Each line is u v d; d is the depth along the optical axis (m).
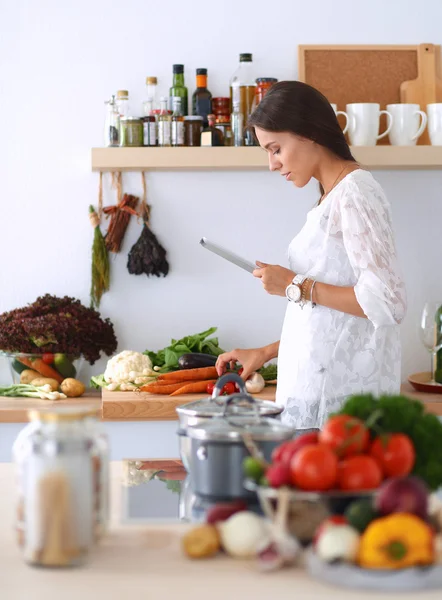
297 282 2.45
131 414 2.88
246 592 1.10
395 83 3.42
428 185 3.43
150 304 3.39
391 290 2.35
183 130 3.18
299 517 1.18
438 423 1.30
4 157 3.34
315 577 1.14
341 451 1.24
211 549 1.22
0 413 2.89
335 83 3.39
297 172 2.51
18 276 3.36
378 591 1.10
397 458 1.24
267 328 3.43
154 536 1.32
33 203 3.35
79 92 3.35
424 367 3.46
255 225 3.41
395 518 1.11
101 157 3.13
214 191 3.39
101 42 3.34
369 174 2.45
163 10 3.35
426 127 3.29
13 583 1.13
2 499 1.53
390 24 3.41
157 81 3.35
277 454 1.28
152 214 3.38
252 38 3.37
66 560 1.18
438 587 1.12
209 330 3.29
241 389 1.61
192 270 3.40
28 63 3.33
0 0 3.31
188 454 1.49
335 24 3.39
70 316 3.15
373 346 2.48
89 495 1.20
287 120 2.44
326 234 2.46
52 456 1.19
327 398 2.49
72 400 3.10
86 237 3.37
